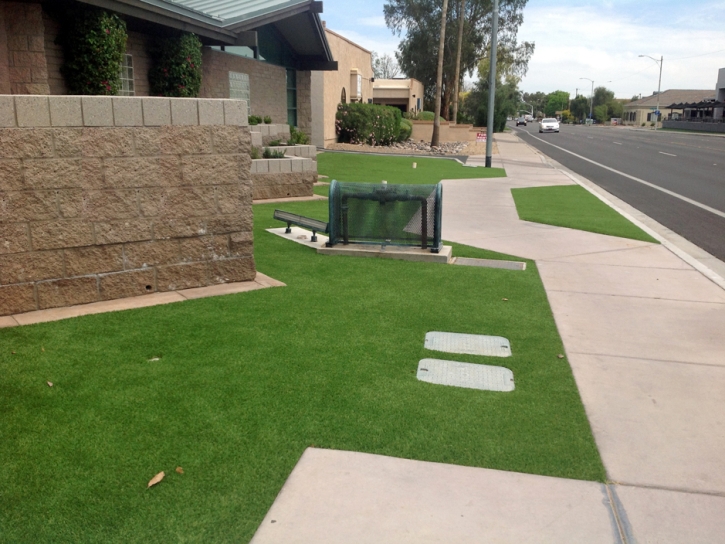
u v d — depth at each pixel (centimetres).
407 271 789
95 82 1230
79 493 324
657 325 607
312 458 361
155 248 656
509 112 6856
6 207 565
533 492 335
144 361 490
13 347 511
